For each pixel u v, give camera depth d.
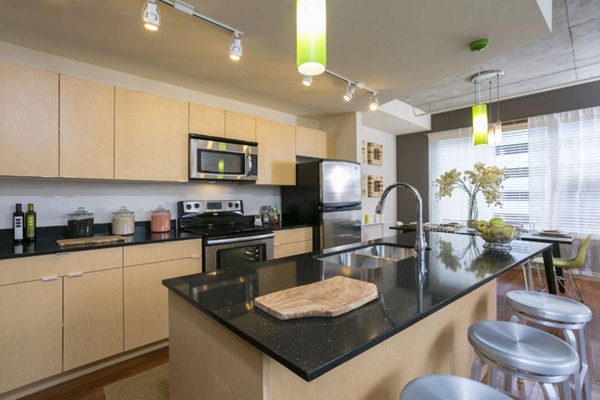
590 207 3.96
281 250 3.15
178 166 2.67
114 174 2.32
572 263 3.16
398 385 1.22
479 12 1.82
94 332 2.00
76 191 2.48
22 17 1.85
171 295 1.25
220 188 3.39
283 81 2.87
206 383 1.03
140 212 2.82
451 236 2.52
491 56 2.38
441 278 1.28
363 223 5.06
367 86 2.98
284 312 0.87
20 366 1.74
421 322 1.35
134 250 2.17
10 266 1.71
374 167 5.43
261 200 3.74
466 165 5.05
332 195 3.52
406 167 5.84
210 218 3.23
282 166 3.51
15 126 1.92
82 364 1.95
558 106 4.18
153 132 2.53
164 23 1.91
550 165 4.23
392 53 2.32
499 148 4.71
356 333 0.79
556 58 3.24
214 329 0.98
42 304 1.81
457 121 5.16
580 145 4.02
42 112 2.02
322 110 3.85
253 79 2.82
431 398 0.88
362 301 0.97
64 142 2.10
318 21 1.05
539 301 1.51
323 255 1.78
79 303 1.94
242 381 0.86
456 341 1.61
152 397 1.79
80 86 2.18
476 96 4.43
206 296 1.07
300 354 0.68
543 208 4.28
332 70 2.63
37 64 2.28
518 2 1.72
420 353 1.34
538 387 1.87
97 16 1.84
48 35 2.06
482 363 1.29
